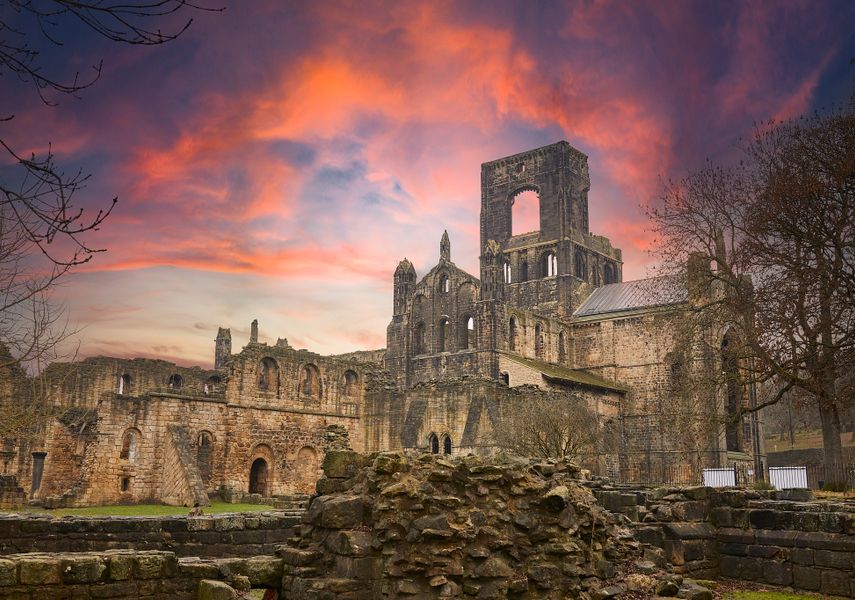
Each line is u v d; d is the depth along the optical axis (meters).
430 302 103.56
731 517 24.34
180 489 54.12
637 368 96.12
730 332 61.19
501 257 96.62
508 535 18.00
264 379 66.56
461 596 16.88
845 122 49.38
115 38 10.38
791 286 48.00
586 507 19.62
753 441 80.06
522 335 94.94
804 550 22.33
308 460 67.94
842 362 46.59
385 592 16.78
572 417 63.16
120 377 79.94
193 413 59.81
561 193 115.69
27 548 22.06
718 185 58.50
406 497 17.52
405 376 102.00
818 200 48.59
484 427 64.75
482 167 125.50
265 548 24.55
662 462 86.50
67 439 62.66
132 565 16.83
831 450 49.12
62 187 10.85
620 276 125.94
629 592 18.97
